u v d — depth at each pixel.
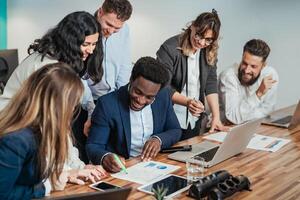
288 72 3.99
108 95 2.21
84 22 2.04
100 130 2.15
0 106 1.91
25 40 5.51
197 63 2.88
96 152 2.03
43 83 1.33
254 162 2.09
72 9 5.07
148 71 2.03
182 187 1.72
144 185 1.74
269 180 1.84
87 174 1.79
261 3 4.02
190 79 2.87
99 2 4.86
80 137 2.40
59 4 5.15
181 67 2.82
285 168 2.01
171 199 1.57
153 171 1.92
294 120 2.79
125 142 2.19
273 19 3.99
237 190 1.67
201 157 2.04
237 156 2.18
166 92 2.38
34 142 1.34
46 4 5.25
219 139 2.52
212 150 2.23
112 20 2.49
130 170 1.92
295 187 1.76
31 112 1.33
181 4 4.42
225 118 3.11
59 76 1.34
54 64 1.41
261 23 4.05
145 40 4.71
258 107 3.14
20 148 1.31
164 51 2.80
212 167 2.00
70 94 1.34
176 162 2.06
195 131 2.90
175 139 2.32
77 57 2.04
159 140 2.22
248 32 4.12
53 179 1.52
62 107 1.33
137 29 4.73
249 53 3.02
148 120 2.26
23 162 1.34
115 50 2.87
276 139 2.52
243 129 2.08
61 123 1.34
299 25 3.87
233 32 4.20
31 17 5.40
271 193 1.69
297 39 3.90
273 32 4.01
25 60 2.00
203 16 2.66
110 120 2.16
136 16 4.70
